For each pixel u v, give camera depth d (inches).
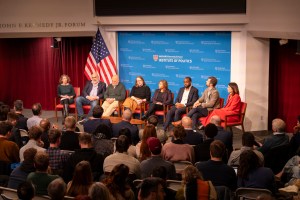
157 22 425.4
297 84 387.9
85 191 175.8
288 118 398.9
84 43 484.1
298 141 255.4
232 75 408.2
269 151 251.4
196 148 241.6
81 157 211.9
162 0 420.2
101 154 218.8
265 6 371.2
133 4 432.1
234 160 231.6
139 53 450.3
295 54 384.8
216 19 400.2
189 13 411.2
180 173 229.0
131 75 458.3
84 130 303.1
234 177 197.9
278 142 256.5
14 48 509.0
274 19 364.5
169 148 233.0
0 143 241.0
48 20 466.0
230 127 371.2
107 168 205.6
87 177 176.9
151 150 207.0
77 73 493.0
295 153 256.1
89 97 425.1
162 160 207.6
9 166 235.8
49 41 494.0
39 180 186.1
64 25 461.7
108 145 243.6
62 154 225.9
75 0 454.0
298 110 390.6
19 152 241.1
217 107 385.7
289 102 396.2
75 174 176.7
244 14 389.1
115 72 444.1
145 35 444.8
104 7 444.8
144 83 421.4
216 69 417.1
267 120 409.1
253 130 406.9
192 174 170.9
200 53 422.9
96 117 303.1
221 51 411.8
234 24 396.2
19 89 517.7
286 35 350.9
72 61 492.1
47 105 510.9
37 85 510.3
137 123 371.2
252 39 393.1
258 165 198.5
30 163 200.5
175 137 237.3
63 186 160.7
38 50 501.0
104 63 442.0
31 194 160.9
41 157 187.0
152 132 234.8
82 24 456.4
